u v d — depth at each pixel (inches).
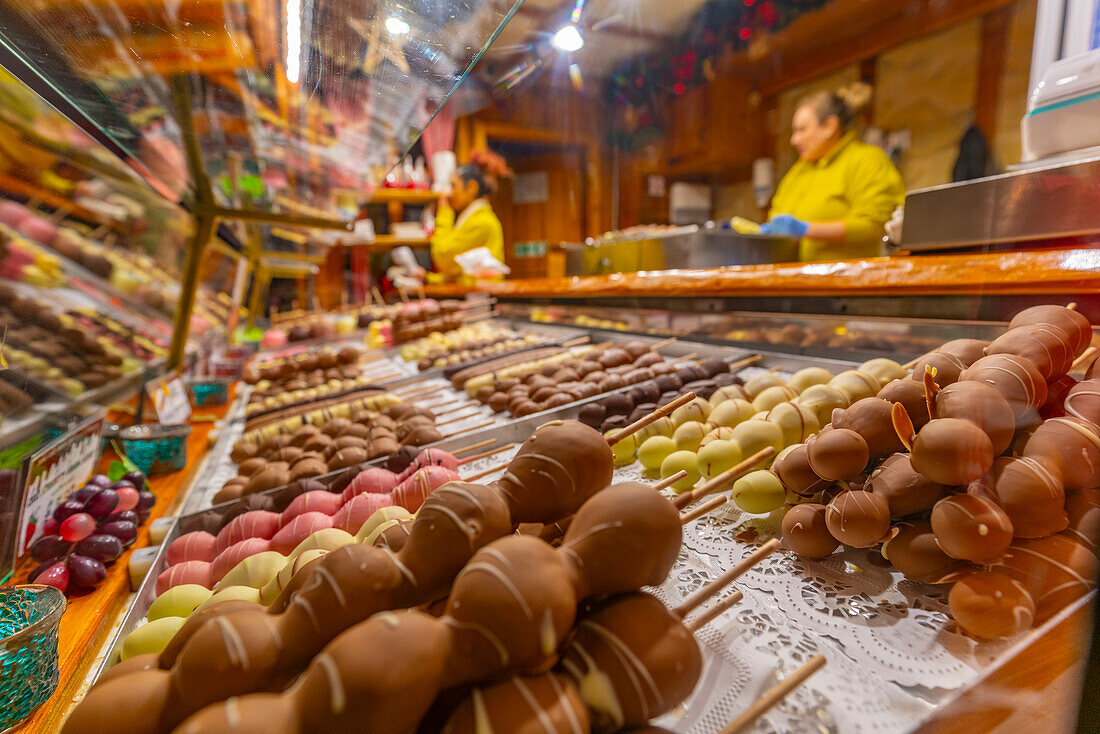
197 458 62.3
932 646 22.0
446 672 14.6
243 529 36.6
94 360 58.3
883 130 150.6
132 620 29.8
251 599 25.8
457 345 109.3
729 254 111.6
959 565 23.4
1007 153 118.3
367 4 30.9
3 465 35.9
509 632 14.7
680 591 27.4
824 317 56.8
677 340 73.8
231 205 81.0
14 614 25.7
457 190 200.7
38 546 35.5
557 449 20.5
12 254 48.4
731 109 189.5
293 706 13.9
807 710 19.8
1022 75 115.6
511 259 266.1
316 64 38.5
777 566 28.7
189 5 30.0
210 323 112.6
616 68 218.2
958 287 40.3
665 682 15.7
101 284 65.2
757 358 60.9
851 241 112.5
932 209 44.9
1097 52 33.8
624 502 17.9
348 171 69.8
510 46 92.9
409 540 18.3
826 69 163.8
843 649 22.7
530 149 252.7
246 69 38.8
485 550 16.6
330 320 164.7
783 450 35.2
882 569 27.2
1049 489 21.1
